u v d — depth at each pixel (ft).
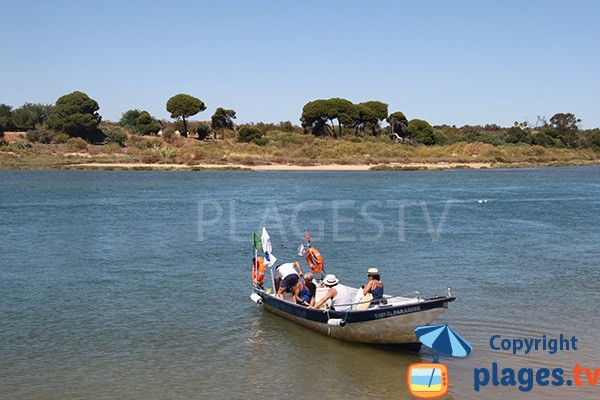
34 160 285.23
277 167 297.33
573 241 93.91
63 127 350.43
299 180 227.61
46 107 401.49
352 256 81.87
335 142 379.55
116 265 76.07
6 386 39.42
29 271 72.54
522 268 73.61
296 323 52.90
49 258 80.28
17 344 47.24
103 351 45.88
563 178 252.83
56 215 122.93
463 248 87.66
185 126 398.62
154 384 39.91
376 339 46.75
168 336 49.42
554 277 68.64
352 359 44.91
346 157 338.75
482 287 63.93
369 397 38.22
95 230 103.96
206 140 389.39
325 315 48.73
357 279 68.49
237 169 284.41
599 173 293.84
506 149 406.41
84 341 48.08
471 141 433.48
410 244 91.20
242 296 61.98
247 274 71.46
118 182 209.26
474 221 117.70
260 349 46.75
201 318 54.44
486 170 318.04
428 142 418.92
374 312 45.24
